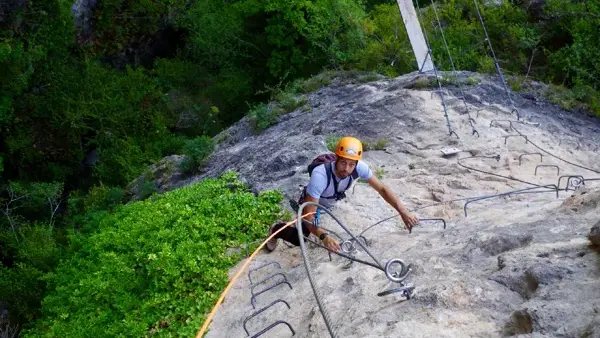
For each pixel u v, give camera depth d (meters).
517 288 4.11
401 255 6.00
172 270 7.51
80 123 22.86
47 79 23.53
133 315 7.23
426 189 9.28
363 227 7.94
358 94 15.48
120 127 23.23
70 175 24.08
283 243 7.89
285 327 5.20
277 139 14.01
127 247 9.30
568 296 3.66
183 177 15.48
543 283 3.94
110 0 25.09
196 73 26.11
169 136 23.22
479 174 9.86
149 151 22.06
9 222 19.19
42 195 20.70
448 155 10.75
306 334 4.77
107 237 10.01
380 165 10.66
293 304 5.71
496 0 20.95
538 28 19.55
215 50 25.25
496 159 10.52
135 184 17.47
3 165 22.42
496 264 4.62
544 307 3.54
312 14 21.81
